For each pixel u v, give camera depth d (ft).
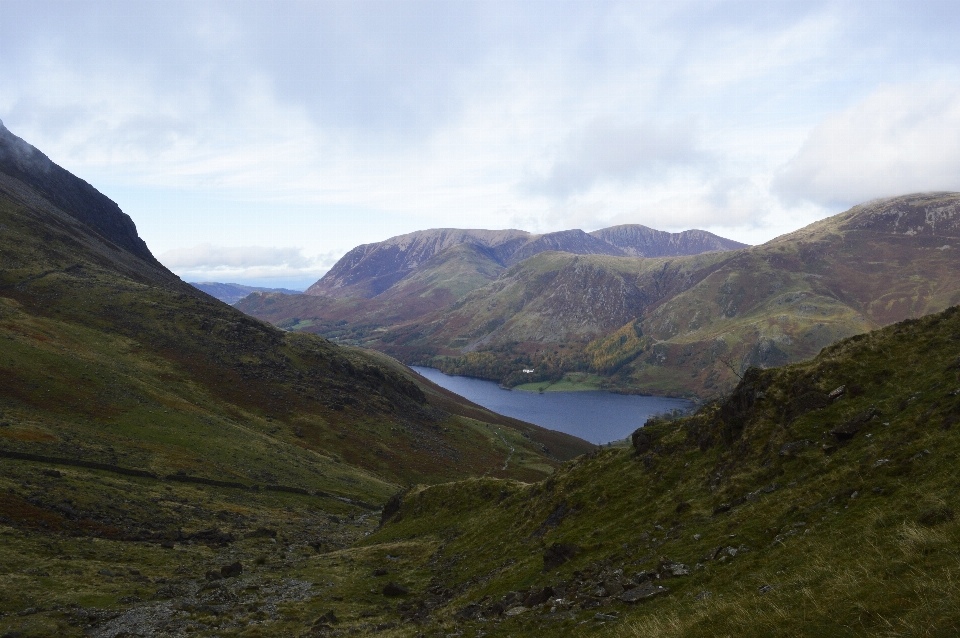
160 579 164.45
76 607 130.93
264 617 133.08
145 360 530.27
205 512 271.08
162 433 380.17
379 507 398.42
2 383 358.02
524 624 87.97
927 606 41.06
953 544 48.65
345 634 116.06
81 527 200.13
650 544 105.91
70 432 324.60
